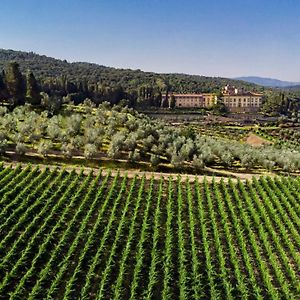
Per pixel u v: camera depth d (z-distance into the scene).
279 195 45.75
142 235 33.53
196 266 29.59
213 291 27.39
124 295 27.70
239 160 71.56
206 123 167.12
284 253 32.84
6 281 27.02
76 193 41.62
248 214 40.94
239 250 34.50
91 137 63.66
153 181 47.75
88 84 176.75
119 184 47.09
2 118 69.56
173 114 194.75
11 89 101.00
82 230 34.34
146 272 30.00
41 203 39.00
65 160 57.69
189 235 36.22
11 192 40.03
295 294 29.33
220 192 47.16
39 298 26.48
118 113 89.44
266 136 138.00
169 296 26.69
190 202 41.72
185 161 64.25
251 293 28.59
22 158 56.28
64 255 31.38
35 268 29.09
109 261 30.02
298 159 68.50
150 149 65.94
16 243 31.45
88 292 27.41
